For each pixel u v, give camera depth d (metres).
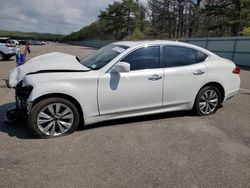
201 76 5.20
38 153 3.72
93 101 4.35
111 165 3.44
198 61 5.25
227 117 5.46
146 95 4.71
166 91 4.88
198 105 5.36
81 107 4.30
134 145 4.03
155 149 3.91
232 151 3.90
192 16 44.66
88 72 4.34
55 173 3.23
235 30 36.19
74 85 4.18
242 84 9.95
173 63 4.95
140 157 3.66
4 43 17.78
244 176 3.24
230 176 3.24
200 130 4.70
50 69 4.35
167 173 3.27
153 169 3.36
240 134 4.56
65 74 4.21
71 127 4.33
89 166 3.40
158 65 4.80
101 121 4.57
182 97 5.10
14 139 4.16
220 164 3.52
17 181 3.05
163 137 4.36
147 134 4.47
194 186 3.02
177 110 5.18
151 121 5.09
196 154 3.78
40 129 4.13
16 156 3.62
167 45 4.94
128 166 3.42
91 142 4.11
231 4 35.41
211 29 40.06
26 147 3.89
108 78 4.36
